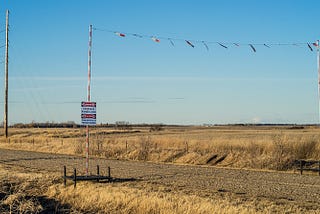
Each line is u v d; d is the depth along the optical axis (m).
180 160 31.61
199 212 12.74
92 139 46.31
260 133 79.44
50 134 79.31
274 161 26.61
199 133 85.81
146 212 13.52
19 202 15.32
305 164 26.14
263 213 12.66
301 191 17.88
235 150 31.45
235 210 12.74
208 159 30.52
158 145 37.12
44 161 32.09
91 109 19.06
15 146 49.59
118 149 36.97
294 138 30.12
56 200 16.16
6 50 53.72
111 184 18.91
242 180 21.30
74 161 32.16
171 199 14.48
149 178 21.84
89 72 18.89
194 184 19.73
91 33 19.02
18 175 20.77
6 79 55.19
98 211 14.37
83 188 17.20
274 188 18.67
